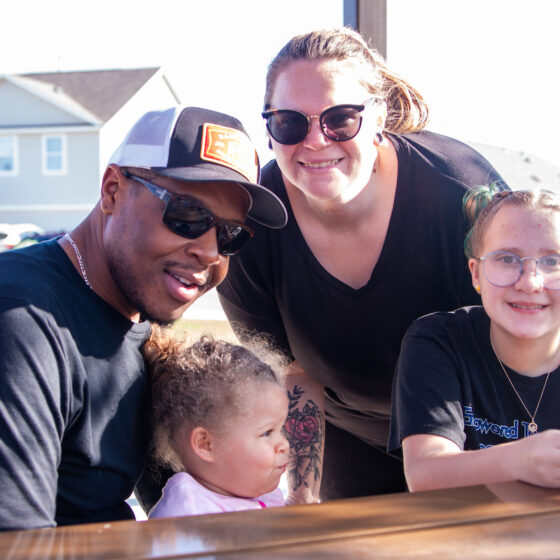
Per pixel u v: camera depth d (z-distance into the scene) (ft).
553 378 5.82
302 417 8.30
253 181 5.30
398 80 7.30
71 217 81.35
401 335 7.48
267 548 2.71
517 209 5.63
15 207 81.46
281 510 3.11
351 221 7.00
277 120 6.52
